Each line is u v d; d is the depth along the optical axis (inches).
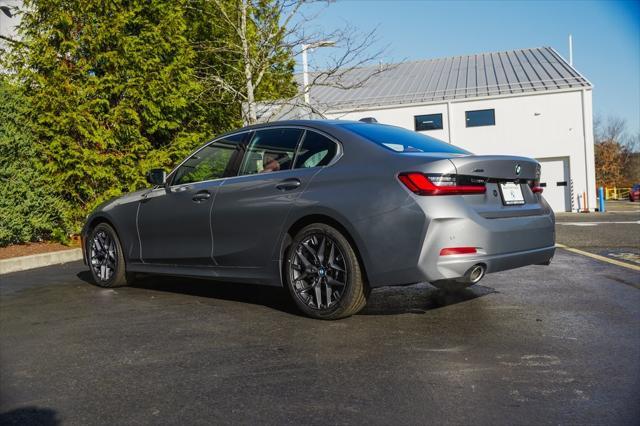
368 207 143.1
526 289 191.6
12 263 294.5
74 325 160.1
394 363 115.7
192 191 188.9
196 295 200.1
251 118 474.6
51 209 362.0
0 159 326.0
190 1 489.1
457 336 134.7
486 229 141.2
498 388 100.3
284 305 177.5
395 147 154.8
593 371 108.0
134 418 92.9
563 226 504.4
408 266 138.0
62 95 376.2
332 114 1066.1
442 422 87.0
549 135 1002.7
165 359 124.1
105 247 223.5
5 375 117.6
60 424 91.7
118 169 402.0
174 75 433.4
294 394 100.7
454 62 1310.3
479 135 1037.2
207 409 95.3
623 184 2351.1
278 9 463.2
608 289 187.6
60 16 376.5
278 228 161.9
